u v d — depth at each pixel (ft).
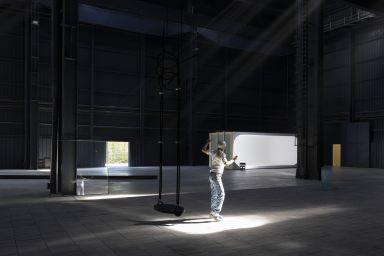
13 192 47.88
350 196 45.60
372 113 114.93
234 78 130.72
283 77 140.36
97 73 107.24
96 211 33.45
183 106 119.75
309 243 23.06
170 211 28.43
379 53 113.29
